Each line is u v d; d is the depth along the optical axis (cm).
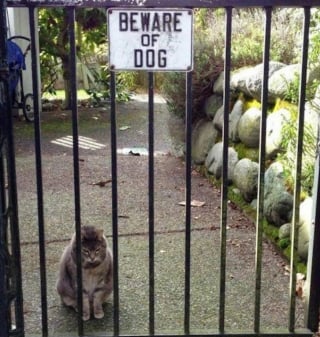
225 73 215
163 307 276
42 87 894
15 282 222
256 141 419
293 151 319
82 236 261
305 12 208
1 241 213
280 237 338
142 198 457
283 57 450
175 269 320
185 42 205
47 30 856
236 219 407
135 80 1036
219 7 207
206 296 287
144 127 753
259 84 407
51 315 269
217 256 339
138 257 337
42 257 224
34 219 404
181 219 407
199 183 502
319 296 236
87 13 899
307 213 301
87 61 985
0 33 203
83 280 261
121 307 277
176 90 557
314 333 239
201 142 532
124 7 203
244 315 268
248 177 407
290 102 365
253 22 543
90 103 923
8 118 210
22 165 559
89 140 676
